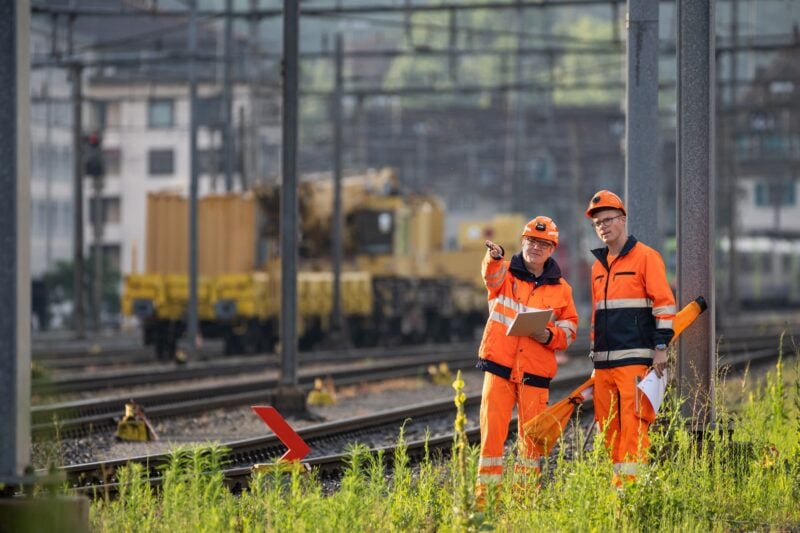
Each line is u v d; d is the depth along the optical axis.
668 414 34.41
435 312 150.38
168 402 71.94
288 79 67.06
